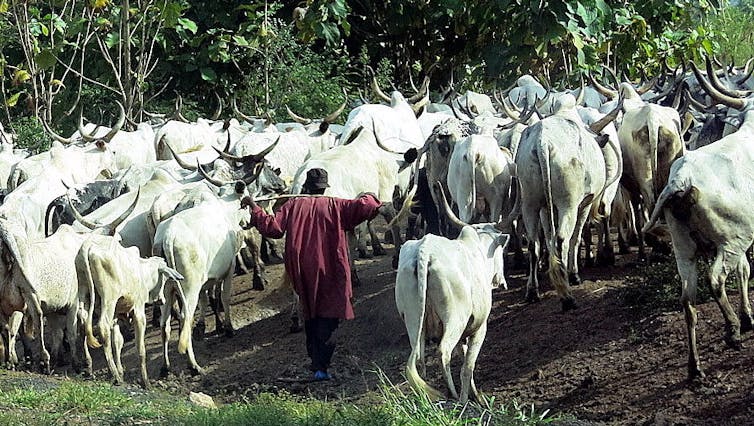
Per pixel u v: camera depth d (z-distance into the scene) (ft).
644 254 42.45
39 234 47.47
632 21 68.95
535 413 31.50
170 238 39.58
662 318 34.30
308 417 27.07
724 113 41.14
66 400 30.07
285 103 72.95
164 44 75.66
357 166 44.83
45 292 38.32
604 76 68.33
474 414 28.60
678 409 29.43
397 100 52.95
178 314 46.01
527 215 38.29
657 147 40.34
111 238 37.09
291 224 37.04
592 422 29.50
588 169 37.22
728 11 93.86
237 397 37.52
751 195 30.19
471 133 46.16
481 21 72.79
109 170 53.21
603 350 33.86
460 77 81.56
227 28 78.38
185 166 47.55
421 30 82.02
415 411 27.30
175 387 38.83
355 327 42.68
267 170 47.70
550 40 63.36
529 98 59.57
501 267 33.17
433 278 30.09
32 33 72.18
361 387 36.78
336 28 72.08
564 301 37.68
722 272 30.53
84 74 80.69
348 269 37.22
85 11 74.95
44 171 49.29
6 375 35.37
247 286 49.26
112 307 36.78
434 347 38.14
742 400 28.81
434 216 48.44
